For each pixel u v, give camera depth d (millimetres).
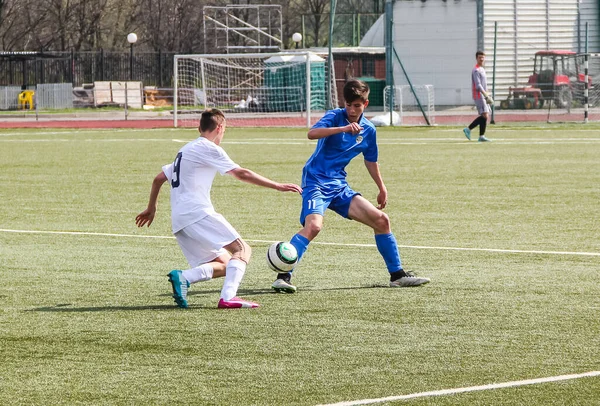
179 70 117000
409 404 11086
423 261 20750
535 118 88312
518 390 11578
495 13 101562
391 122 79312
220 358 13031
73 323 15047
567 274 19141
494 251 21969
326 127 17547
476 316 15453
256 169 43000
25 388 11789
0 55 123625
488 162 45562
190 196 16156
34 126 87438
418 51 102938
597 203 30516
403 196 32844
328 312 15773
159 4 151625
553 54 95812
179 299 15984
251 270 19828
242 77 116875
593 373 12250
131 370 12492
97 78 131250
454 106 102875
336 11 131625
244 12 154875
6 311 15906
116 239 24078
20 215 28781
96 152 54531
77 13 151125
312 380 12023
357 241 23547
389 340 13938
